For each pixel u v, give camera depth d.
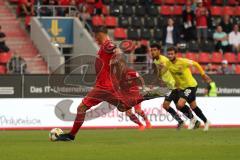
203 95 66.25
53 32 78.25
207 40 83.69
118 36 81.50
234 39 83.56
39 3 80.12
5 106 58.72
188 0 87.06
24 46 77.00
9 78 63.06
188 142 41.09
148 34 83.00
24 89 63.09
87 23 79.88
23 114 59.00
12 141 43.12
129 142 41.31
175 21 83.75
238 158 32.22
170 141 41.97
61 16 79.81
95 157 32.66
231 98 62.44
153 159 31.75
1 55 73.06
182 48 80.06
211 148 37.03
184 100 50.50
